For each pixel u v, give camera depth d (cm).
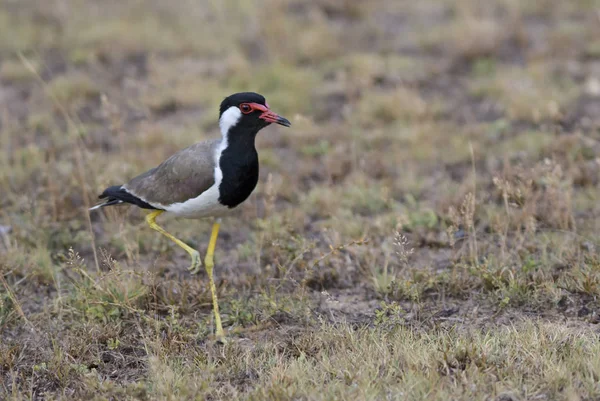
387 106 2103
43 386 1115
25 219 1596
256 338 1214
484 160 1859
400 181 1773
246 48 2547
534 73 2223
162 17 2777
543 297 1273
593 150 1827
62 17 2744
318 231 1605
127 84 2345
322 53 2456
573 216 1551
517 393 1001
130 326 1260
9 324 1279
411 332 1173
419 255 1487
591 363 1047
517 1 2689
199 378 1082
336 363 1101
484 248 1459
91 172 1755
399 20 2731
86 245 1552
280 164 1902
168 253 1524
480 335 1164
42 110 2184
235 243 1586
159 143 1977
